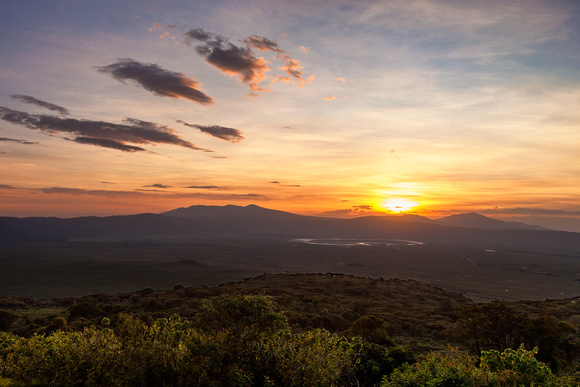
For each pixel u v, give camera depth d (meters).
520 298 100.69
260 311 9.08
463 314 17.80
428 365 9.01
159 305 40.69
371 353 11.06
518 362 8.66
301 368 8.35
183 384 8.36
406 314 39.78
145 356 8.70
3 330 28.34
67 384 8.50
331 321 32.59
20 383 8.40
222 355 8.64
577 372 14.50
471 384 8.03
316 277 79.88
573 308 39.94
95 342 9.41
